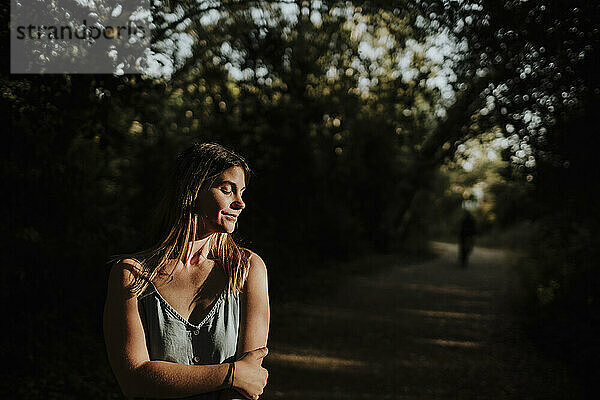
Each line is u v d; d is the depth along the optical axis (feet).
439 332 32.58
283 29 38.42
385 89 51.16
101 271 24.84
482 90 30.99
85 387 18.71
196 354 5.24
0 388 17.69
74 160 23.98
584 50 25.79
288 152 50.19
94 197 26.07
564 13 25.66
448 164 60.34
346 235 69.72
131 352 5.03
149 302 5.18
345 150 72.95
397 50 40.63
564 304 28.35
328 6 35.01
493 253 109.19
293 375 23.71
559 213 29.04
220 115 39.34
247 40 36.50
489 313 38.99
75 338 22.03
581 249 27.73
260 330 5.49
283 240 54.65
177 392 4.97
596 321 24.45
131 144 28.84
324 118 58.59
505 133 28.86
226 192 5.38
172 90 32.83
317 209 64.08
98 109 22.12
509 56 27.86
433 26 30.53
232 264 5.45
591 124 25.98
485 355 26.84
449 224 165.27
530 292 36.24
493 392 21.38
